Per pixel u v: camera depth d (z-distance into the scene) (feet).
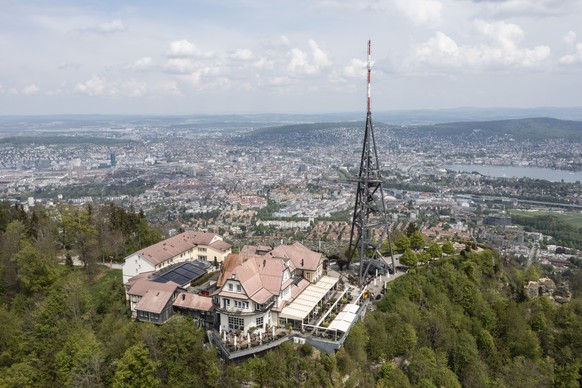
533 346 515.09
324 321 426.10
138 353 341.41
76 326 414.82
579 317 554.46
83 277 560.61
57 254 616.80
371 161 577.43
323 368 370.73
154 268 550.77
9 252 536.01
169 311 435.94
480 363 477.36
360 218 581.53
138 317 432.66
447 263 590.55
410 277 549.13
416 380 414.82
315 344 389.80
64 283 486.79
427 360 426.10
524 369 474.08
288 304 435.53
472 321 527.81
